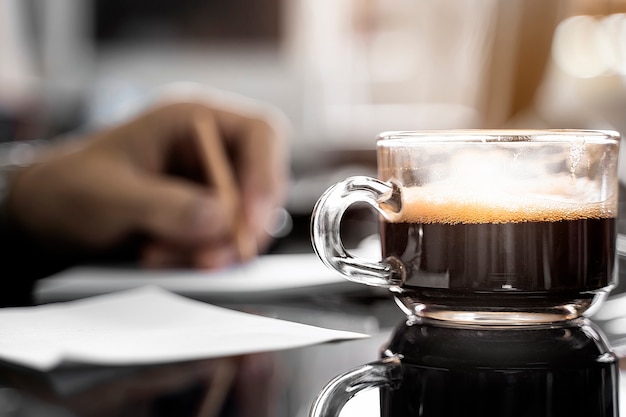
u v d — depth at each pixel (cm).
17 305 59
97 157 79
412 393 40
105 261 77
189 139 78
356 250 76
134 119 81
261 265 71
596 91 149
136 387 42
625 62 148
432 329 47
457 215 46
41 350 46
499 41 132
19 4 238
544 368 42
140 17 237
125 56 238
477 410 38
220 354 46
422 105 301
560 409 38
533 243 46
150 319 52
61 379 43
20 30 238
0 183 84
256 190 75
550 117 138
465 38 286
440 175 46
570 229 46
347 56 302
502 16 131
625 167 98
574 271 46
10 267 76
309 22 273
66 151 83
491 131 47
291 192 141
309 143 248
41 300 61
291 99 243
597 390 39
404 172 47
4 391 41
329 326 52
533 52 130
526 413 37
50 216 79
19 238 82
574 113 145
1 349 46
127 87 238
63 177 78
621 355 44
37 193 79
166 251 72
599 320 53
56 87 239
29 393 41
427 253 47
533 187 46
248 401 40
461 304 47
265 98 241
